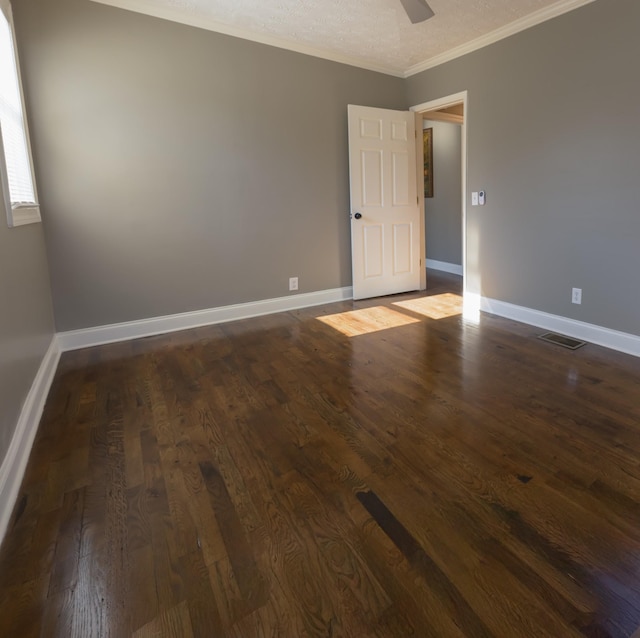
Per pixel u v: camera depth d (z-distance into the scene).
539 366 2.78
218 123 3.62
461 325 3.70
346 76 4.23
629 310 2.95
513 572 1.26
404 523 1.47
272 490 1.66
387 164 4.55
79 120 3.09
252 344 3.34
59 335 3.23
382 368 2.81
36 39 2.88
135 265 3.45
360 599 1.19
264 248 4.04
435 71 4.24
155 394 2.51
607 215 3.00
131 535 1.45
